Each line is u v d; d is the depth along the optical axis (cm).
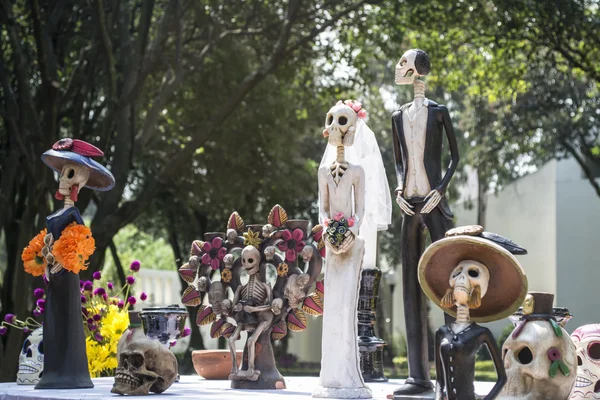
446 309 575
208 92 2095
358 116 711
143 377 704
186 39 2038
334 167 692
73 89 1812
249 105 2138
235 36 2041
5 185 1747
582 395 664
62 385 763
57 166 812
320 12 1944
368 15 1931
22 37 1867
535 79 2367
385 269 3428
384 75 2744
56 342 769
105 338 970
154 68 1886
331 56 1995
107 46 1603
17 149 1716
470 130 2766
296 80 2203
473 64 2094
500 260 545
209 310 778
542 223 2981
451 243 550
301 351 3325
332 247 679
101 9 1573
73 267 765
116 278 3056
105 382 865
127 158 1686
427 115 696
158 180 1691
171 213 2627
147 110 2125
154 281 2938
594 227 2842
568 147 2642
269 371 759
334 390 665
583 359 666
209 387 795
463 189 3378
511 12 1781
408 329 689
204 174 2336
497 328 2894
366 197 794
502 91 2150
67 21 1834
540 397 579
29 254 791
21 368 889
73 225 780
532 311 596
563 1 1767
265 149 2262
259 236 770
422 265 564
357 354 680
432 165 694
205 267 786
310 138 2731
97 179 825
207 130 1711
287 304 754
